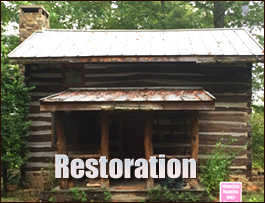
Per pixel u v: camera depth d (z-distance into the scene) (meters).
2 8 16.66
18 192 9.61
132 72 10.39
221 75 10.21
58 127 8.45
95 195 8.30
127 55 9.32
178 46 10.29
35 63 9.62
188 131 10.19
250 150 10.06
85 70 10.48
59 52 9.85
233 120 10.12
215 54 9.20
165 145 10.20
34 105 10.44
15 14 18.09
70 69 10.48
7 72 10.33
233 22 19.27
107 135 8.43
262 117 14.99
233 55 9.15
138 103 8.02
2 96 9.38
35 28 12.24
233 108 10.13
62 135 8.47
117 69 10.44
